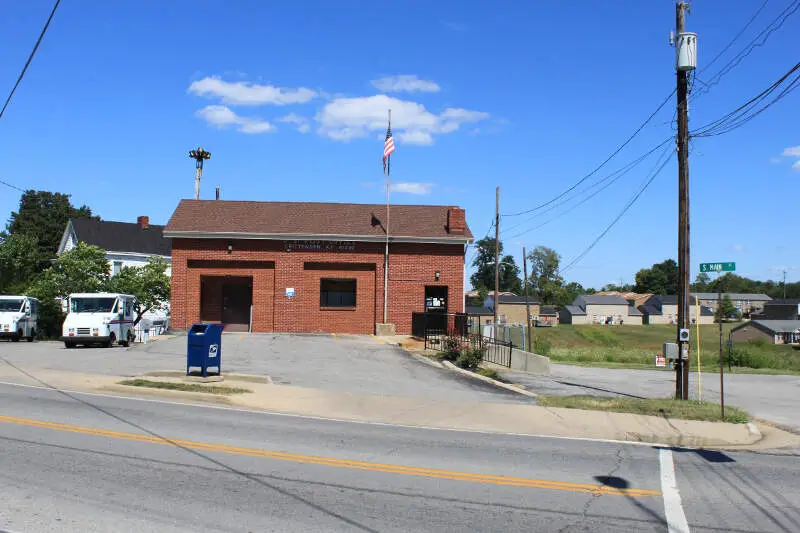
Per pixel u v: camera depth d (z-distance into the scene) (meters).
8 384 15.88
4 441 9.64
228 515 6.59
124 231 56.78
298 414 13.21
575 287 157.38
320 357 22.66
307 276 31.84
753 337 82.25
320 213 33.94
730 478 8.83
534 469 9.06
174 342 27.30
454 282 32.44
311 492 7.52
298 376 18.02
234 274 31.62
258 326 31.64
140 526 6.20
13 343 30.14
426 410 13.80
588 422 12.98
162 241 57.91
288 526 6.31
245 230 31.62
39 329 38.94
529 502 7.39
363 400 14.60
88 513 6.53
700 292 138.12
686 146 15.40
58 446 9.41
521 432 12.17
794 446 11.67
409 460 9.35
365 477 8.29
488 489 7.90
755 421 14.02
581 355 38.28
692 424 12.93
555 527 6.51
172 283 31.12
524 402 14.75
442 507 7.10
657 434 12.22
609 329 95.62
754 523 6.79
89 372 17.84
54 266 42.81
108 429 10.73
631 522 6.74
